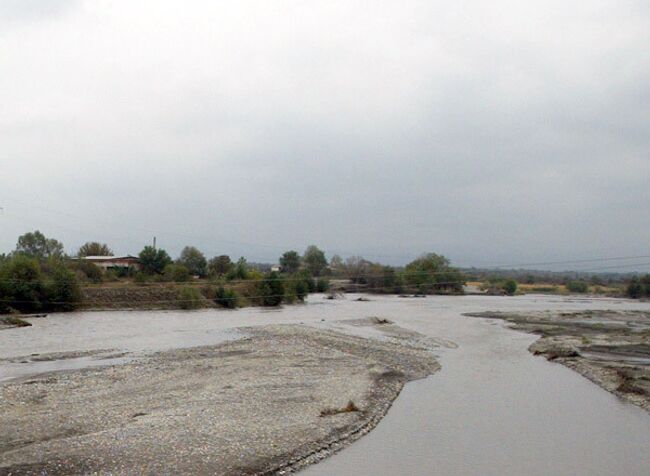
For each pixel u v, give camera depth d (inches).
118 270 6097.4
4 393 1296.8
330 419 1122.0
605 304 5659.5
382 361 1841.8
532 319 3752.5
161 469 818.8
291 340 2234.3
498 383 1581.0
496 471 893.8
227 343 2212.1
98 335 2613.2
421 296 7086.6
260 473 834.2
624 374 1625.2
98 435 964.6
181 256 6707.7
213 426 1036.5
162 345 2251.5
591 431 1112.2
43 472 791.7
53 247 7155.5
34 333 2672.2
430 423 1155.9
